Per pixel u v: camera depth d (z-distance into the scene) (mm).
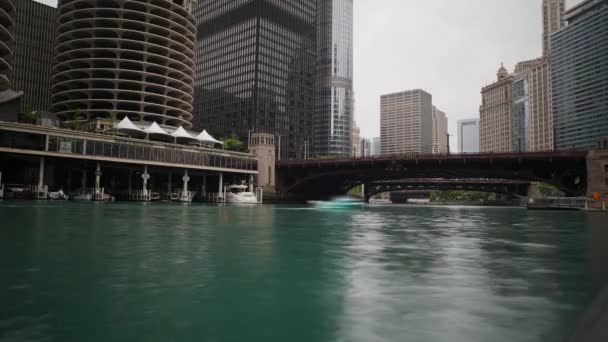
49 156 76750
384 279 11625
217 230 26391
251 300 9352
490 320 7891
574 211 74500
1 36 82938
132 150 86000
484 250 18031
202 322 7797
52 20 172500
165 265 13461
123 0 106875
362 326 7605
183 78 120188
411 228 30969
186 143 111562
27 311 8297
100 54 108688
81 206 55969
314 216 48094
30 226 25438
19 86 162500
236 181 114125
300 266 13578
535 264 14281
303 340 6875
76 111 101562
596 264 14320
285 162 116125
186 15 120875
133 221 32125
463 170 94688
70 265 13125
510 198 186125
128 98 110000
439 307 8750
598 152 77312
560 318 7988
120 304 8898
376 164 103062
